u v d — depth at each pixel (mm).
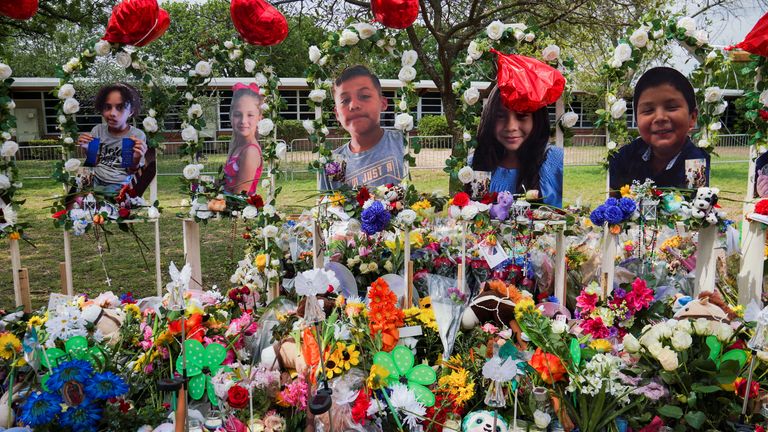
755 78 4234
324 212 4426
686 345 2746
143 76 4141
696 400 2760
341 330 2998
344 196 4227
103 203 4055
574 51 9836
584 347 3043
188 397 2855
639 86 4180
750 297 4281
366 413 2783
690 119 4148
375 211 3836
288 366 3111
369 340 3051
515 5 8328
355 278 4293
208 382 2766
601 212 3979
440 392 2893
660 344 2795
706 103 4145
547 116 4105
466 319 3438
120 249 8695
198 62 4281
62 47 18188
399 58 4211
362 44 4176
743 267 4305
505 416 2889
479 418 2793
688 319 3152
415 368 2867
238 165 4371
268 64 4379
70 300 3463
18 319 3264
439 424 2811
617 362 2717
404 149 4324
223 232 10008
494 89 4117
